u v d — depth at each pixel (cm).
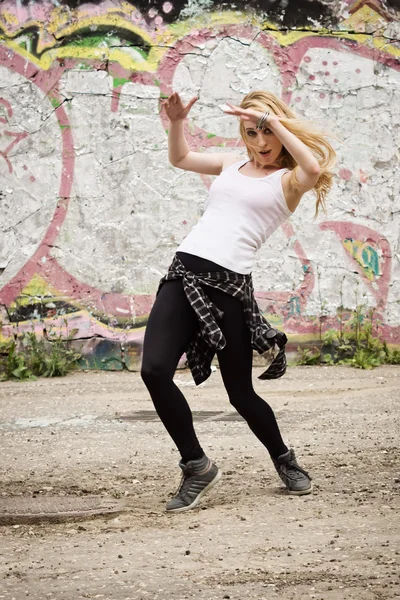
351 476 502
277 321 1031
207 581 336
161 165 1020
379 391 828
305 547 374
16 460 578
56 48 1012
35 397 856
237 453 576
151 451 594
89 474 533
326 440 605
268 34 1023
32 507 459
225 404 786
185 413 448
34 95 1014
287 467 471
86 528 421
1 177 1015
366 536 386
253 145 459
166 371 442
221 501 463
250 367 465
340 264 1034
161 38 1016
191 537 398
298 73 1028
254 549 374
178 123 485
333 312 1034
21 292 1012
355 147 1034
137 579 340
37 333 1013
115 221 1019
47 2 1009
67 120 1016
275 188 456
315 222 1033
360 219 1037
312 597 314
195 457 451
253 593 321
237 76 1023
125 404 800
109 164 1018
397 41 1034
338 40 1030
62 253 1016
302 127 459
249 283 459
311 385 884
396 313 1040
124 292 1019
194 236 458
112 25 1012
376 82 1035
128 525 423
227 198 460
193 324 453
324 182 473
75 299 1017
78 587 333
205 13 1017
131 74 1015
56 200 1016
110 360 1019
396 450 564
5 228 1016
